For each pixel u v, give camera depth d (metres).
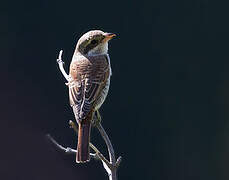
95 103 8.15
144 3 19.16
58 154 16.77
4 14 18.89
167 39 19.53
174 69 19.73
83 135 7.81
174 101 19.73
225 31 20.11
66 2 18.72
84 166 16.64
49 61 18.62
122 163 18.67
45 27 18.73
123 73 19.17
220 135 20.30
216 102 20.23
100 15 18.80
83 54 8.56
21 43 18.78
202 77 20.12
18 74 18.41
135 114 18.94
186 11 19.83
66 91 18.02
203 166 20.08
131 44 19.19
